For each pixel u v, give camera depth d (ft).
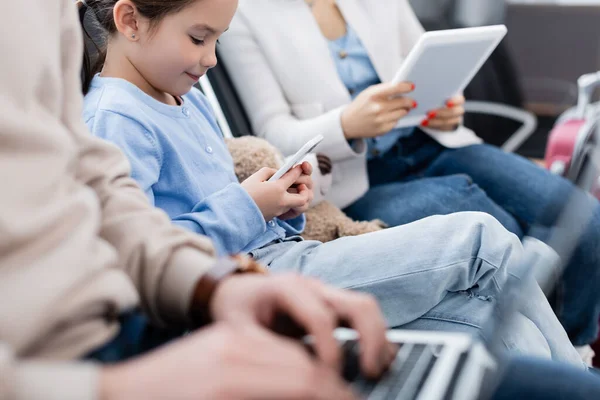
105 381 1.64
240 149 4.74
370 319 2.06
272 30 5.57
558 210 3.75
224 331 1.75
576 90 9.29
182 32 3.75
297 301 2.01
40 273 1.92
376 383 2.00
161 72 3.88
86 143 2.60
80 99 2.64
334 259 3.59
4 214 1.93
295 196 4.10
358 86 5.87
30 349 1.88
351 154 5.38
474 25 8.27
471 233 3.41
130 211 2.54
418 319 3.53
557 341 3.41
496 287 3.44
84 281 2.02
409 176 6.12
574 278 4.57
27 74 2.21
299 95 5.63
